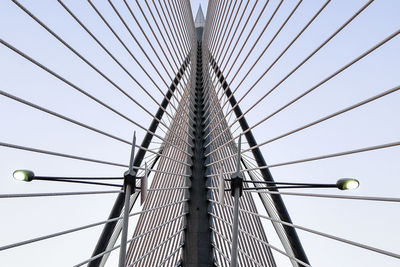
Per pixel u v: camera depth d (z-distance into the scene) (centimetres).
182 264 1326
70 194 796
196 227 1368
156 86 1341
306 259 2003
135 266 1895
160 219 1903
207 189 1441
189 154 1523
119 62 1068
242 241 1756
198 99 1967
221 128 2012
